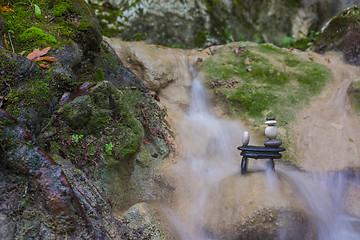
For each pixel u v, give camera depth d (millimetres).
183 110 5008
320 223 2988
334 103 4777
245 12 8008
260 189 2807
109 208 2596
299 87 5117
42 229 1962
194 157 3969
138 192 3180
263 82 5246
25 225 1928
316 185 3520
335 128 4289
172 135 4156
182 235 2871
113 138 2910
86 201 2287
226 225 2770
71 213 2064
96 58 4129
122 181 3018
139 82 4336
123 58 5137
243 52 5754
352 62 5961
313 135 4211
